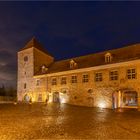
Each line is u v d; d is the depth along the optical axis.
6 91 56.47
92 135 10.51
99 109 25.02
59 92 33.38
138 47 28.61
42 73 37.25
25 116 17.48
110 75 27.66
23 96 39.22
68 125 13.27
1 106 27.06
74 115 18.48
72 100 31.33
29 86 38.56
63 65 36.50
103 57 31.22
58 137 10.11
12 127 12.48
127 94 26.64
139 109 23.44
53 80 34.81
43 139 9.76
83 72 30.75
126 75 26.03
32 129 11.95
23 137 10.10
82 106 28.98
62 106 27.95
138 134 10.75
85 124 13.66
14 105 29.02
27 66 39.72
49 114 19.06
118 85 26.62
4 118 16.23
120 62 26.69
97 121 14.94
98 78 28.86
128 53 28.53
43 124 13.60
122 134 10.74
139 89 24.58
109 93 27.36
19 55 41.66
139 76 24.80
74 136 10.30
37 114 18.97
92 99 28.98
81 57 35.72
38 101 36.50
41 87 36.41
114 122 14.46
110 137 10.12
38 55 40.19
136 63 25.22
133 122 14.48
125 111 22.67
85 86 30.09
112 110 24.02
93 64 30.53
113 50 32.03
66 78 32.88
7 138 9.91
